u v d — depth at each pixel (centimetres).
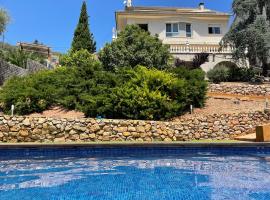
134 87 1652
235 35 2555
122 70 1858
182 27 3394
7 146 1113
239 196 706
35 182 825
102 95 1653
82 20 3934
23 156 1117
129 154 1170
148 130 1474
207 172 938
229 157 1152
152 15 3334
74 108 1742
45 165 1020
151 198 692
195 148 1193
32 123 1442
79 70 1916
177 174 913
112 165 1024
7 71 2669
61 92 1811
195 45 3067
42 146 1127
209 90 2128
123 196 707
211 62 2994
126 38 2205
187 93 1725
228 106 1828
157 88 1659
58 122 1453
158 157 1147
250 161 1091
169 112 1619
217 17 3438
